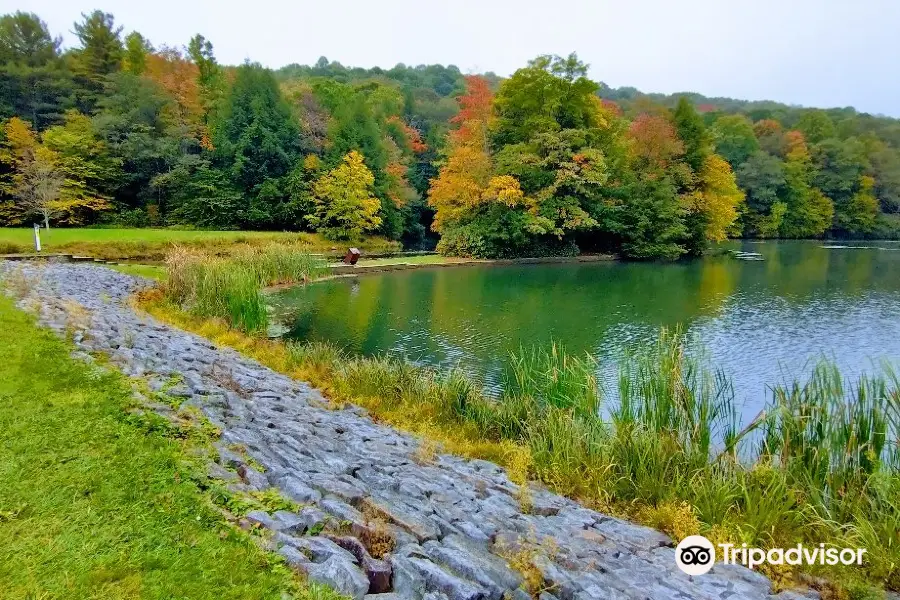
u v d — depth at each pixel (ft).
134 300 45.83
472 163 119.44
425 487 16.46
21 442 14.26
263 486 13.53
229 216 123.34
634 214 118.32
